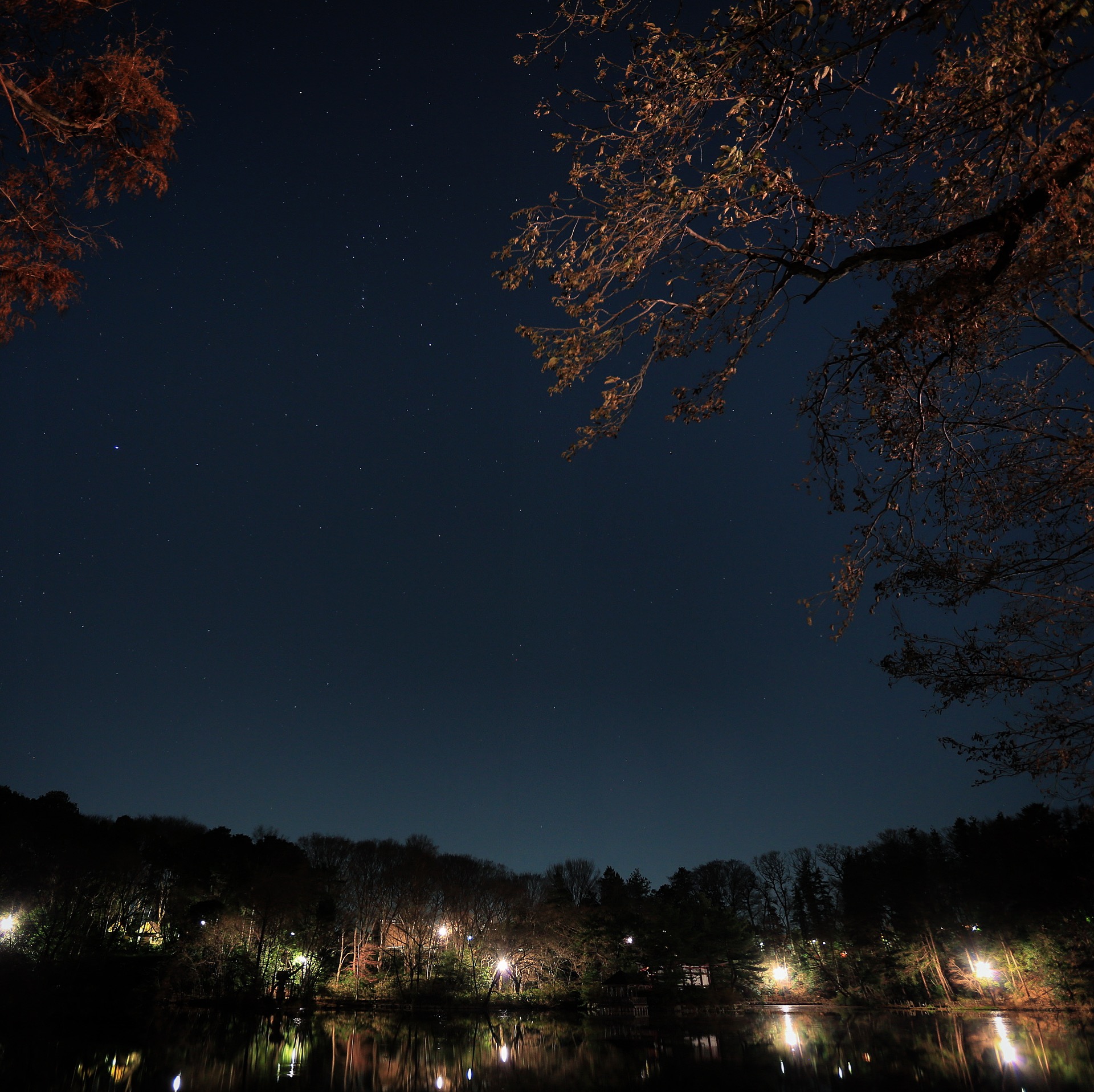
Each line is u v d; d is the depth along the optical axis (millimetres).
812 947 73875
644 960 69562
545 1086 28016
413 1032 46562
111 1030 38062
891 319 6984
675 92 6309
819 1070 30406
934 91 6164
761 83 6211
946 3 5863
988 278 6637
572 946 70938
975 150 6426
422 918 67812
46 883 42594
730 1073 30328
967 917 59344
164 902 61281
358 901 68062
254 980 54562
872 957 66000
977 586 8477
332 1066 31125
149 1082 25094
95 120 7078
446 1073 30391
